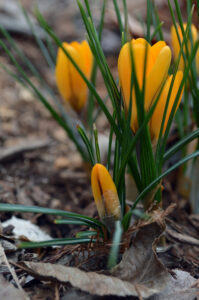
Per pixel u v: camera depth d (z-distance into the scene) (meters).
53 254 0.30
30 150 0.43
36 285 0.26
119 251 0.27
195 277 0.28
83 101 0.33
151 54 0.24
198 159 0.33
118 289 0.25
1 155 0.40
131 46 0.22
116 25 0.64
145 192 0.25
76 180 0.39
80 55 0.31
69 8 0.79
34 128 0.48
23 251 0.29
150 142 0.25
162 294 0.26
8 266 0.26
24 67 0.60
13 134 0.46
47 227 0.34
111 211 0.25
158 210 0.26
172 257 0.29
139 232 0.26
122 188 0.26
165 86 0.24
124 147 0.25
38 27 0.67
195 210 0.35
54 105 0.52
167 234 0.31
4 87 0.55
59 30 0.71
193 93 0.29
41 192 0.37
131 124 0.25
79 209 0.36
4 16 0.68
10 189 0.37
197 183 0.34
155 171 0.25
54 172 0.40
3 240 0.29
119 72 0.24
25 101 0.52
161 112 0.24
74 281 0.25
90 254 0.27
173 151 0.26
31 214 0.34
